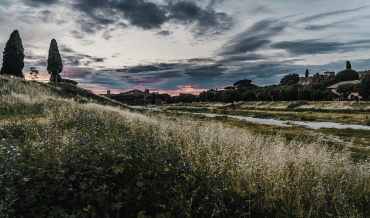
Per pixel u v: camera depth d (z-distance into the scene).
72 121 9.48
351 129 20.02
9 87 19.55
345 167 5.32
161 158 4.14
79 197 3.08
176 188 3.48
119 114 14.27
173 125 10.67
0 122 7.47
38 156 3.87
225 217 3.25
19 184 2.91
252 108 64.12
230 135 8.22
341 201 3.75
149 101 167.12
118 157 3.92
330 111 41.28
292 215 3.37
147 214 3.19
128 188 3.33
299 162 5.12
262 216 3.40
